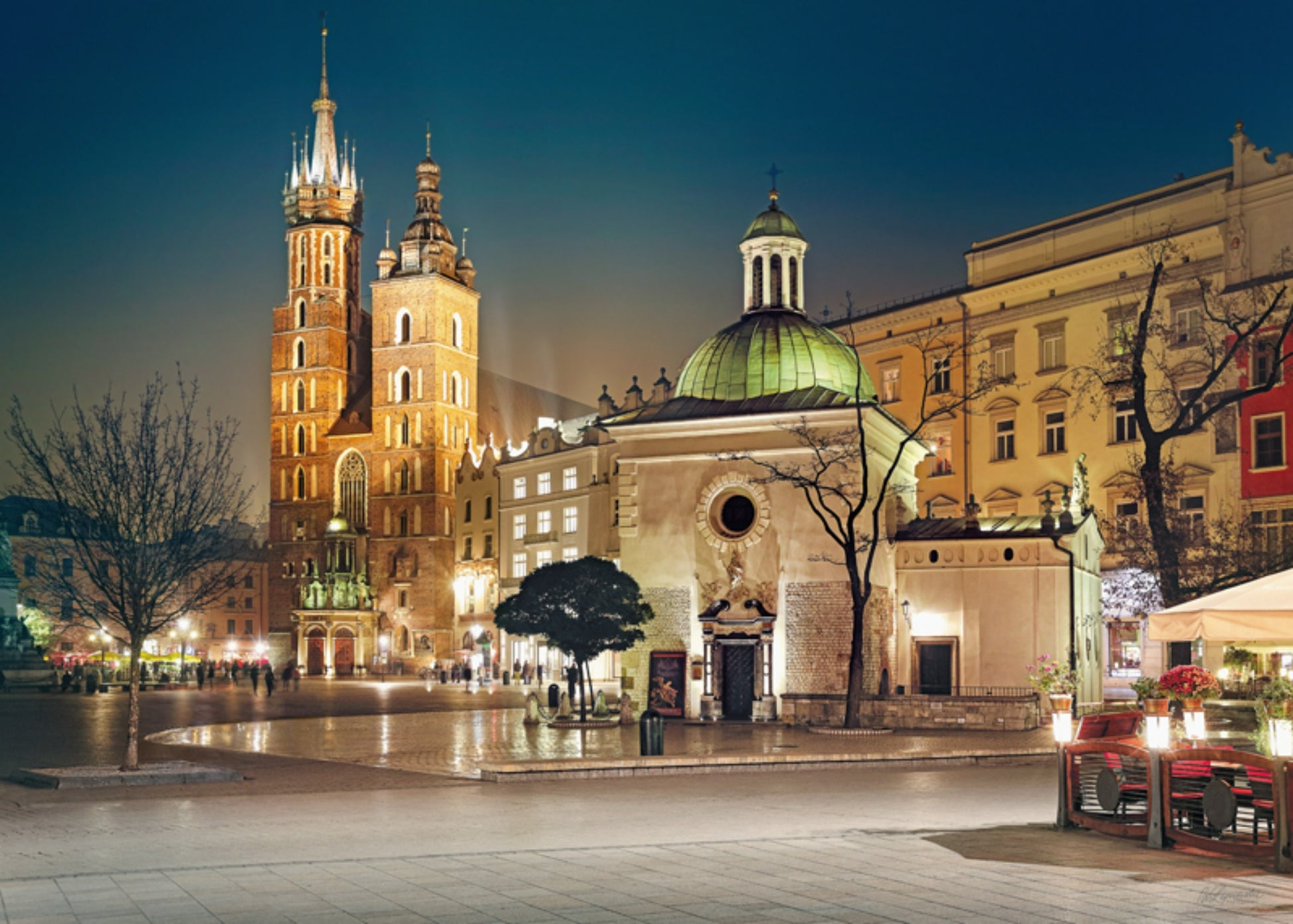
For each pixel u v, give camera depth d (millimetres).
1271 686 14945
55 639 105438
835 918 10672
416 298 127250
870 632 44688
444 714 51469
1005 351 66188
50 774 23500
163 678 86188
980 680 45281
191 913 10859
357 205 141250
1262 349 52875
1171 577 41250
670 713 46250
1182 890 11945
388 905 11188
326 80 138875
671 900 11438
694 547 47156
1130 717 18422
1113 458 59688
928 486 69250
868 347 73812
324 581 123250
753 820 17281
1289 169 53219
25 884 12234
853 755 27047
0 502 106688
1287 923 10438
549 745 34531
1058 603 44531
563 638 41938
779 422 46281
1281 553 42312
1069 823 16406
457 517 120688
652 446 48250
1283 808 13086
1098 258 61062
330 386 132625
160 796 21016
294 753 32125
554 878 12555
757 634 45250
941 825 16828
